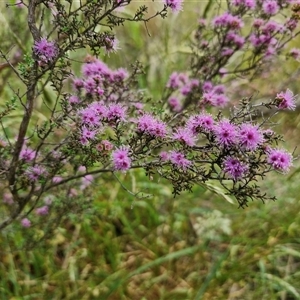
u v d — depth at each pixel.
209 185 1.63
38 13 1.87
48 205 1.86
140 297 2.07
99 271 2.11
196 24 2.45
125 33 2.53
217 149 1.26
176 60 2.67
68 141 1.44
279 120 2.69
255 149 1.15
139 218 2.38
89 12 1.27
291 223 2.28
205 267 2.20
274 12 1.93
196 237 2.34
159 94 2.51
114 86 1.66
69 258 2.13
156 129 1.23
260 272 2.10
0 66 1.87
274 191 2.45
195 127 1.20
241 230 2.34
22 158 1.51
